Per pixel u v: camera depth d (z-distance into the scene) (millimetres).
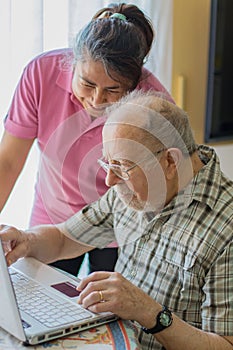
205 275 1398
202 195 1444
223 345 1332
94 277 1397
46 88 1921
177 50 3117
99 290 1347
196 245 1411
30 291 1464
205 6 3156
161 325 1318
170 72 3023
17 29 2506
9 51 2512
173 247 1460
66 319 1322
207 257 1392
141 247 1536
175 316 1358
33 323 1299
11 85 2547
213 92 3285
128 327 1351
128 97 1504
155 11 2902
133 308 1321
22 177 2574
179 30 3100
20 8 2492
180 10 3074
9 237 1643
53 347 1254
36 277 1557
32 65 1958
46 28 2582
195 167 1476
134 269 1548
